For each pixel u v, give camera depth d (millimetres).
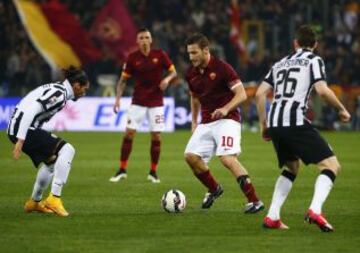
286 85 26609
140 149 61062
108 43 87625
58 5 86125
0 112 80375
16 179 42406
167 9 96062
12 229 27125
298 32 27156
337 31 96938
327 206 33000
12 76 86562
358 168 48625
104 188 39062
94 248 24000
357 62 92438
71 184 40594
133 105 43406
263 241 25109
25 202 34000
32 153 29891
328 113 84062
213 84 30750
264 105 27062
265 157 55344
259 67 89250
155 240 25250
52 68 87375
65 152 29844
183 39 91625
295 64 26672
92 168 48219
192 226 27844
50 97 29312
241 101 30375
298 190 38219
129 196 36219
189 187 39719
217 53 90438
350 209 32156
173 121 80688
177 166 49406
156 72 43625
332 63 91875
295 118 26344
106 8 87438
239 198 35500
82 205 33188
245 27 95375
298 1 98438
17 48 88688
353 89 85125
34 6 85688
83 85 30078
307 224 28297
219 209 32031
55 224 28156
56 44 86312
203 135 31297
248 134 77188
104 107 80000
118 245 24438
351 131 83500
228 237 25750
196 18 93750
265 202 34750
